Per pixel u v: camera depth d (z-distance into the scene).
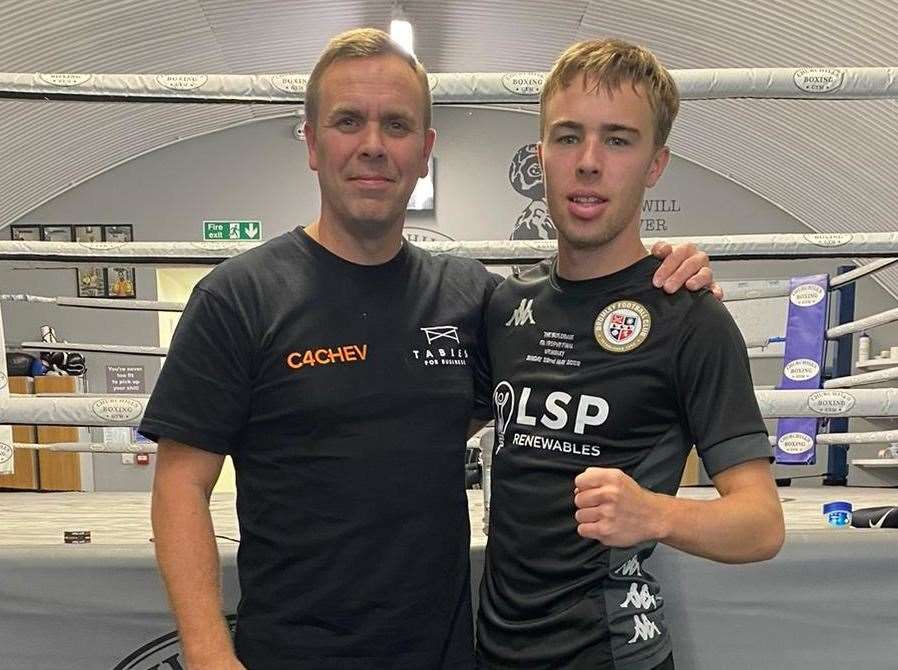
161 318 7.11
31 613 1.31
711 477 0.94
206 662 0.90
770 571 1.33
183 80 1.49
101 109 6.38
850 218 6.89
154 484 1.00
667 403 0.97
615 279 1.02
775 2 5.21
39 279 6.91
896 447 5.69
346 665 1.00
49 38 5.58
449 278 1.15
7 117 5.99
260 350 1.01
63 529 2.41
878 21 4.89
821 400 1.38
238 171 7.15
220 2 5.72
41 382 6.46
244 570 1.04
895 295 6.78
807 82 1.41
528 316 1.07
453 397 1.06
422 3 5.91
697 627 1.33
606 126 0.98
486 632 1.02
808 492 3.98
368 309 1.05
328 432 1.00
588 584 0.94
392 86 1.02
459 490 1.07
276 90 1.49
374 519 1.00
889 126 5.71
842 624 1.33
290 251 1.07
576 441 0.98
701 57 6.10
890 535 1.33
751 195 7.36
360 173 1.01
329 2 5.82
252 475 1.03
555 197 1.02
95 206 7.15
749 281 6.67
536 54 6.69
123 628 1.32
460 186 7.20
